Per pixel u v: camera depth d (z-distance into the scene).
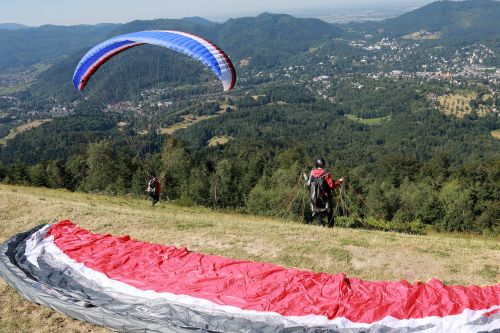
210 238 9.34
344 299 5.59
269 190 41.31
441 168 64.44
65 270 6.77
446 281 6.68
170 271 6.68
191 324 5.19
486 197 43.12
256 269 6.59
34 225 11.05
